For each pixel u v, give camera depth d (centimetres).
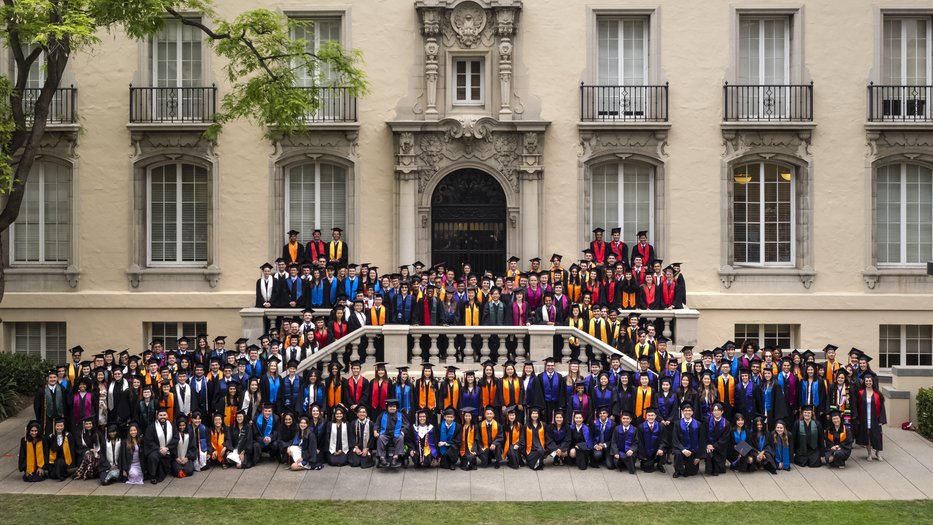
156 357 2373
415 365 2361
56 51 2269
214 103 2812
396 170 2806
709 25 2809
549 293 2516
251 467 2158
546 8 2816
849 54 2809
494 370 2366
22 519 1842
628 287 2603
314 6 2820
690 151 2817
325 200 2862
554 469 2156
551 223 2828
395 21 2823
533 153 2803
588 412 2205
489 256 2858
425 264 2831
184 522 1834
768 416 2256
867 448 2217
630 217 2859
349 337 2341
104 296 2823
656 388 2225
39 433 2073
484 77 2842
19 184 2291
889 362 2842
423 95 2827
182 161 2828
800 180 2827
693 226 2823
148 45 2825
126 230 2833
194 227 2861
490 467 2166
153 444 2078
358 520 1852
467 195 2859
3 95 2336
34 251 2864
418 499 1969
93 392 2242
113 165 2825
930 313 2812
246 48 2461
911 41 2845
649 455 2131
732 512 1897
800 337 2820
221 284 2836
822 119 2814
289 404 2262
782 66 2847
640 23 2852
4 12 2103
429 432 2159
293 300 2606
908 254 2850
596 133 2812
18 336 2866
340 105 2825
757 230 2856
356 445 2172
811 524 1836
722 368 2283
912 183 2855
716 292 2825
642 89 2823
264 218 2831
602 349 2330
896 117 2822
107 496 1975
